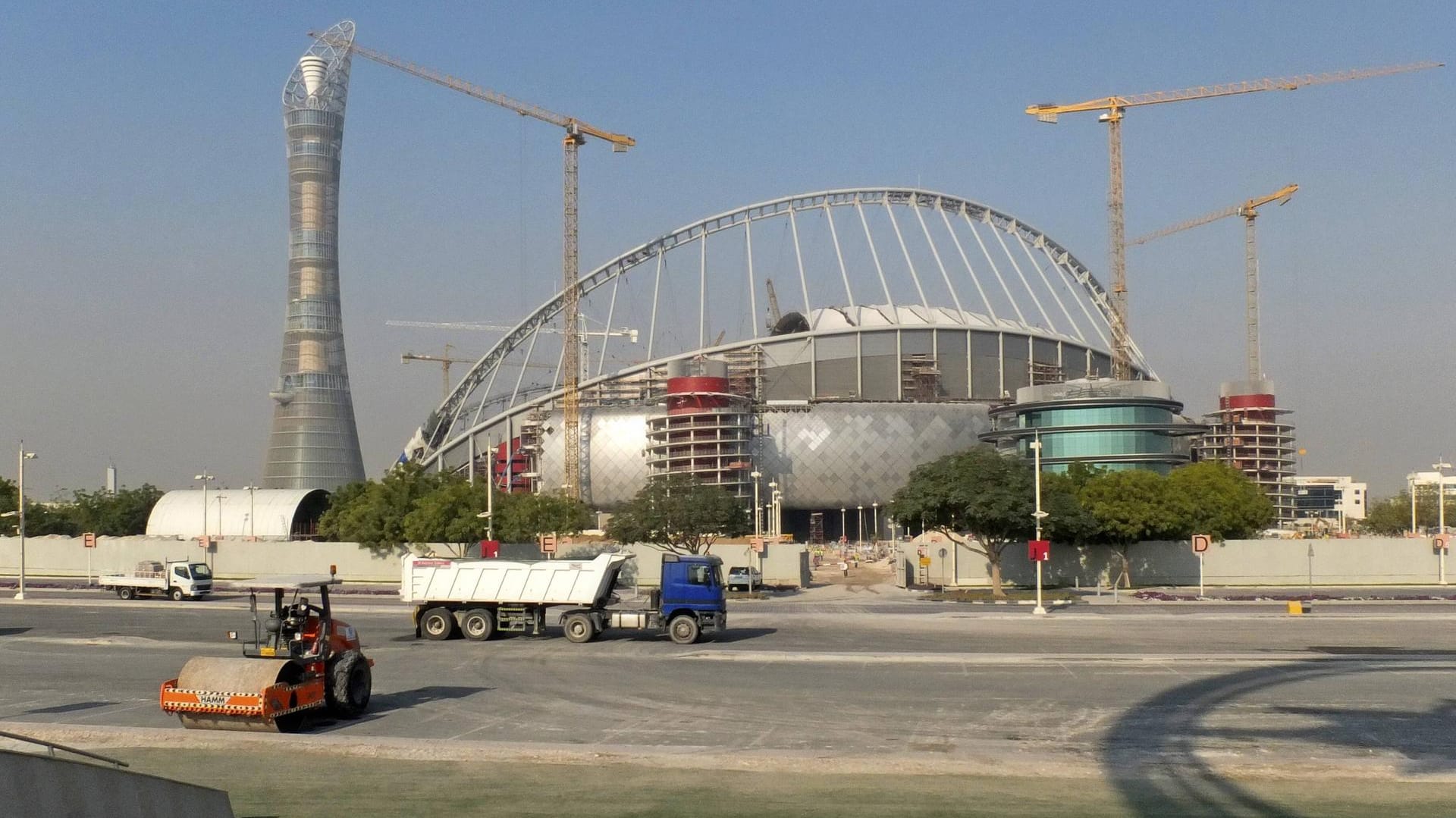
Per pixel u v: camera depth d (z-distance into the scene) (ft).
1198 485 308.40
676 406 614.75
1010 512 239.50
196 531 461.37
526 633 159.43
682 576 153.89
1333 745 80.48
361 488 355.56
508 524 295.89
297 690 85.56
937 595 253.44
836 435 619.67
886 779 68.90
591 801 63.05
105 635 161.58
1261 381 621.72
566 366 652.48
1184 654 131.85
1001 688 107.45
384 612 199.31
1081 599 236.84
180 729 86.28
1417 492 583.58
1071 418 447.83
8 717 92.99
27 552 349.00
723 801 63.16
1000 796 64.54
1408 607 205.16
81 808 46.34
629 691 106.63
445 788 66.13
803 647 145.38
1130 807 62.03
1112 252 616.39
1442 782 68.59
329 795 64.34
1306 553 296.10
